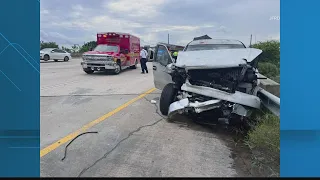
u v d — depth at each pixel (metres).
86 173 3.48
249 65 5.10
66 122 5.57
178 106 5.39
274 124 4.62
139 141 4.58
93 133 4.92
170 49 7.52
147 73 16.55
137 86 10.62
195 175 3.49
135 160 3.86
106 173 3.49
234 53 5.68
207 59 5.49
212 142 4.64
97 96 8.38
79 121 5.66
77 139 4.61
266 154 4.12
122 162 3.79
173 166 3.71
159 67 7.20
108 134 4.89
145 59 16.41
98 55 14.88
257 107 5.09
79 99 7.90
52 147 4.25
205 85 5.41
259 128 4.62
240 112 4.95
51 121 5.62
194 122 5.71
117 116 6.08
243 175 3.53
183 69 5.45
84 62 15.01
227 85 5.25
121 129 5.18
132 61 18.86
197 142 4.62
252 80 5.35
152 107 6.98
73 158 3.89
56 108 6.76
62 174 3.45
